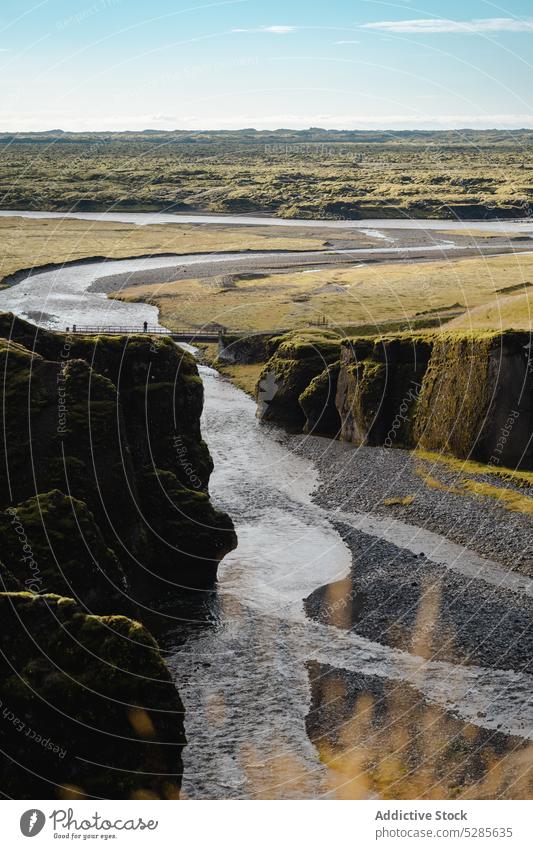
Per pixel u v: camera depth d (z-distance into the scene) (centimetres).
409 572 5875
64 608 3588
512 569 5916
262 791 3606
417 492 7444
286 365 9881
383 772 3728
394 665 4650
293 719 4141
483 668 4606
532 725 4072
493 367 8006
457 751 3872
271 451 8800
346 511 7088
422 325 11831
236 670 4594
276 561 6053
